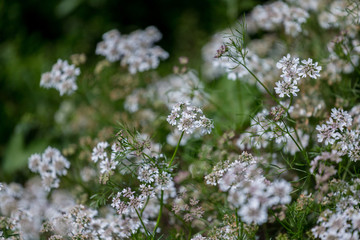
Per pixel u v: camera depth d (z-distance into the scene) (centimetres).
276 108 312
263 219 276
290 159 364
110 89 514
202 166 350
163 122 401
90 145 405
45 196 392
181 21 677
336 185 302
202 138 385
